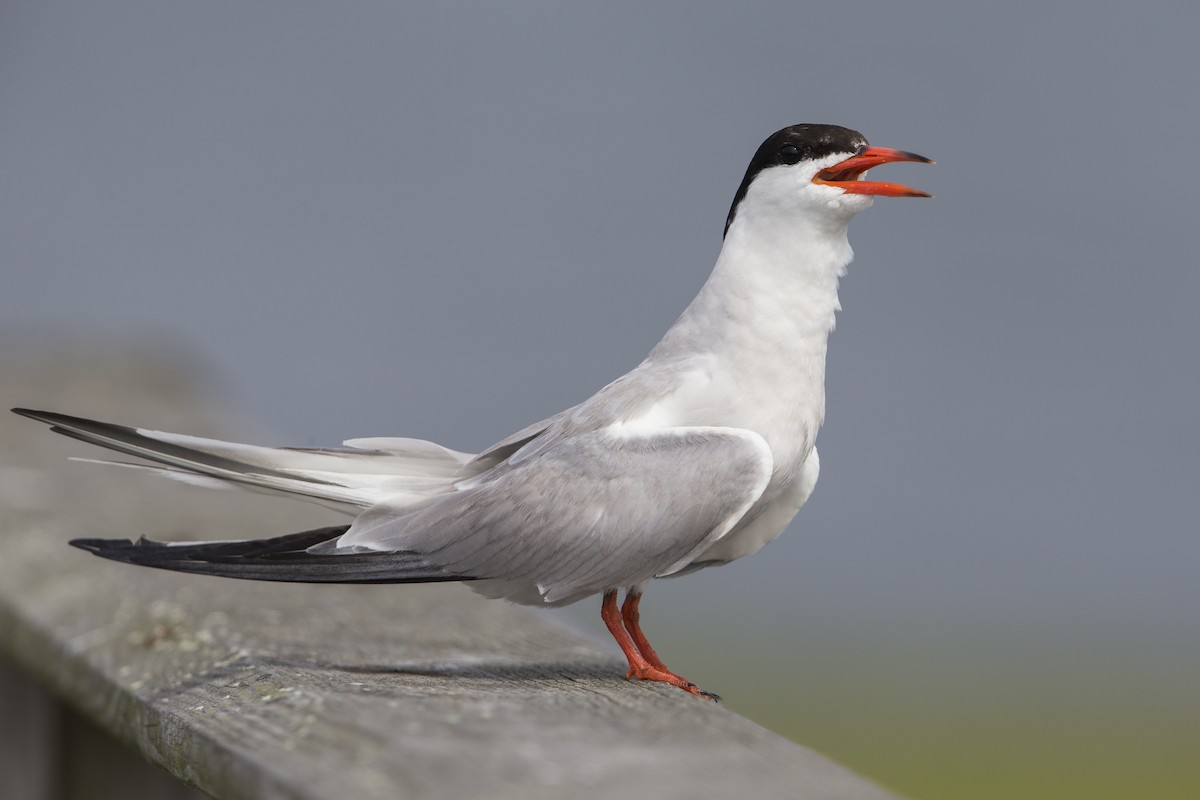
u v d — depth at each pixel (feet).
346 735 9.95
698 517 13.19
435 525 13.34
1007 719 37.99
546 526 13.19
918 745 35.37
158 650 12.87
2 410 24.11
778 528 14.52
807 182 13.83
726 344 13.82
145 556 12.64
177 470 13.46
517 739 9.80
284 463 13.73
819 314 13.94
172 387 27.48
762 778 9.13
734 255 14.06
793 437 13.83
